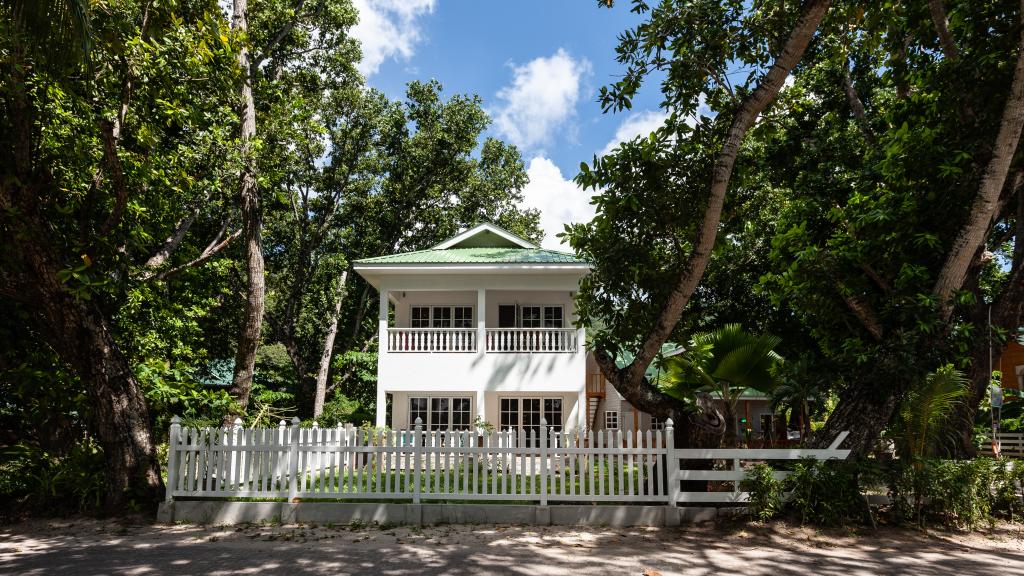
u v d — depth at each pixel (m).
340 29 23.70
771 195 19.41
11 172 8.20
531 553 6.93
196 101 10.95
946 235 9.70
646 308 10.12
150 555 6.79
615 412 23.94
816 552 7.05
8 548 7.12
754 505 8.27
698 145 9.90
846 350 9.78
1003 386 21.38
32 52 7.62
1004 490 8.70
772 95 8.61
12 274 8.57
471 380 17.92
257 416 15.17
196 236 19.59
